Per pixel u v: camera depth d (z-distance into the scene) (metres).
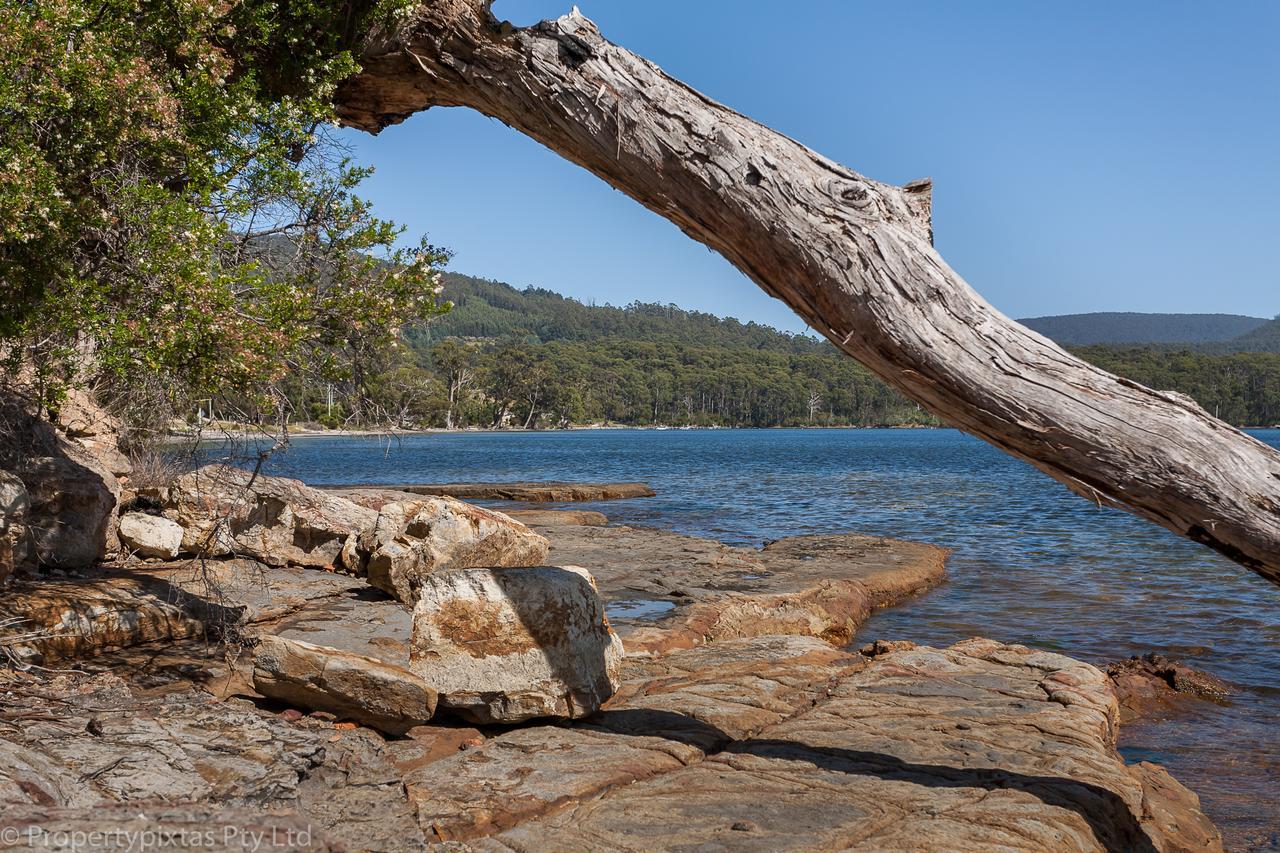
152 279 5.29
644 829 4.18
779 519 26.05
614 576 12.69
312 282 5.73
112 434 10.66
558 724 5.73
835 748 5.37
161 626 7.00
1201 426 4.00
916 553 16.58
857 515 27.55
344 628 7.68
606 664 6.13
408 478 43.31
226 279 5.18
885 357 4.34
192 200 5.41
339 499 10.79
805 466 60.69
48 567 8.00
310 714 5.58
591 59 4.56
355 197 5.69
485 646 5.66
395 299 5.67
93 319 5.24
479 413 165.62
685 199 4.54
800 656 7.78
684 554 15.00
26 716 4.77
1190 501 3.98
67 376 6.86
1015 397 4.16
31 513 7.91
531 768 4.90
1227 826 5.86
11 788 3.33
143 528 9.44
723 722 5.80
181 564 9.42
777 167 4.35
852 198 4.31
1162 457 3.99
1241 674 9.66
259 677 5.53
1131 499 4.11
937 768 5.06
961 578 15.63
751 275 4.63
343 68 5.29
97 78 5.04
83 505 8.26
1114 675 9.26
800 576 13.38
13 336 5.75
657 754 5.14
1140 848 4.71
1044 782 4.87
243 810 3.34
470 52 4.82
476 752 5.18
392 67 5.28
